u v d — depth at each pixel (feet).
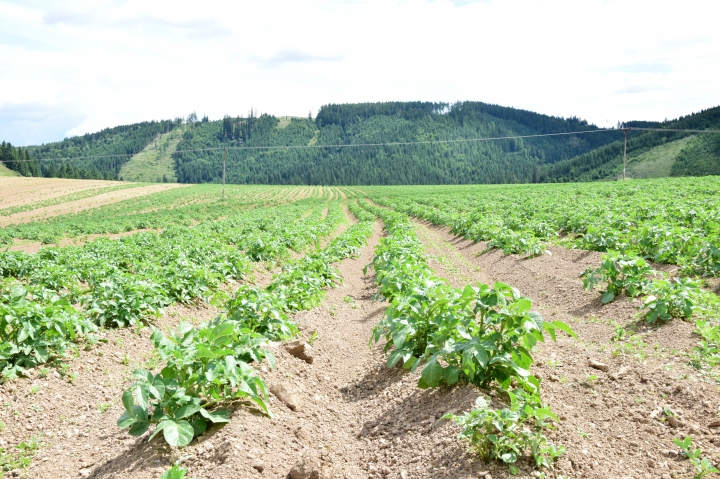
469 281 45.39
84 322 26.11
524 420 15.89
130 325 30.25
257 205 244.42
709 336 21.97
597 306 31.22
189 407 16.51
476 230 69.10
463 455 14.80
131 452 16.55
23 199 261.85
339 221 125.59
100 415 20.40
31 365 23.15
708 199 77.20
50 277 40.47
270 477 14.93
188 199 271.28
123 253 59.47
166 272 40.81
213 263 46.16
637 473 14.10
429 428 17.03
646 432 16.15
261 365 22.11
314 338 28.63
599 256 43.98
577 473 14.05
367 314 36.45
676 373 19.61
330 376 24.80
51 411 20.44
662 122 520.42
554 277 40.45
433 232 94.94
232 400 18.93
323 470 15.33
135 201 259.39
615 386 19.34
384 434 18.30
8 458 17.15
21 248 98.99
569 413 17.58
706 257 34.88
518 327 18.21
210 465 15.11
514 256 52.60
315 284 38.91
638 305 28.53
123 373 24.61
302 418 19.54
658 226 44.86
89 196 279.08
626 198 97.55
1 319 23.15
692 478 13.60
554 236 63.31
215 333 18.94
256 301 26.58
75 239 115.34
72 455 17.33
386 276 35.19
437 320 20.58
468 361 17.28
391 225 95.30
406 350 21.79
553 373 21.16
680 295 25.53
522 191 195.42
